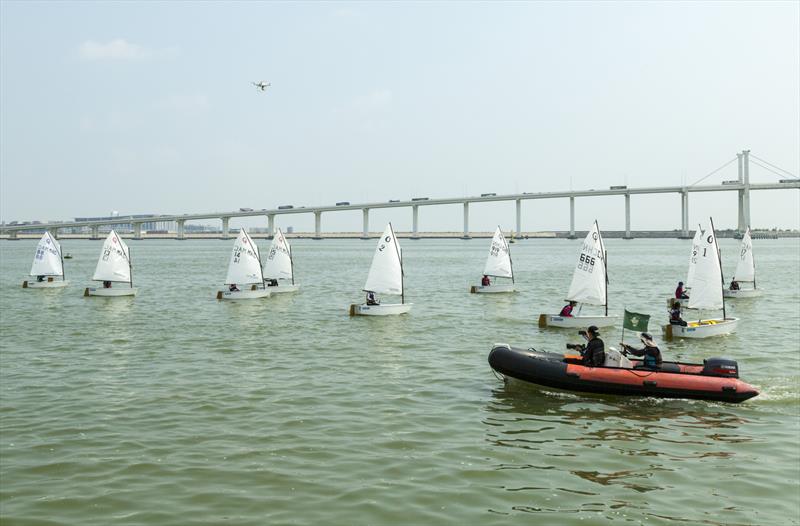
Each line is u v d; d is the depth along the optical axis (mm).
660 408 21312
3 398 22359
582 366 22766
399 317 45094
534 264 124438
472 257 162250
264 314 47125
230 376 26000
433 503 14070
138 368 27625
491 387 24141
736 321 37438
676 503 14117
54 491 14570
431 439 18188
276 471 15758
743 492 14648
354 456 16797
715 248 38125
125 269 61438
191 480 15203
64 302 55625
